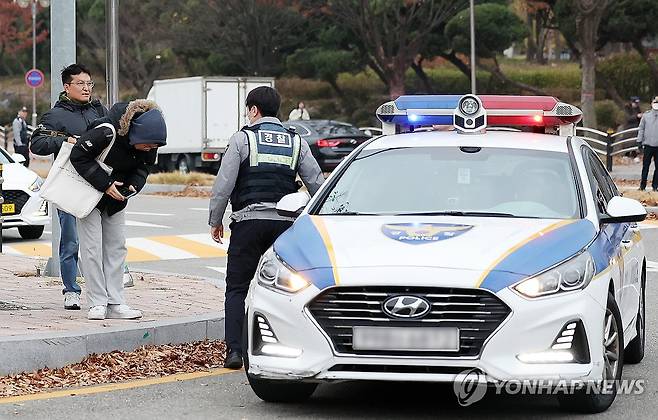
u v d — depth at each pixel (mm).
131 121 15625
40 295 19125
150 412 12195
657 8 82500
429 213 13117
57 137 16609
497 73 94625
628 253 13812
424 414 12195
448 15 89688
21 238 31781
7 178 30547
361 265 11430
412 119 15914
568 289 11352
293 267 11719
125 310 16188
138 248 29875
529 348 11125
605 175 15219
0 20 122375
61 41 21141
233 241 14398
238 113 65938
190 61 106688
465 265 11305
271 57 99125
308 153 14609
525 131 16203
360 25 89312
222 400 12805
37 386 13344
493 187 13383
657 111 42750
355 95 106812
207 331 16062
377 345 11219
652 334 17406
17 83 129375
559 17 83688
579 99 99125
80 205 15641
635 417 12031
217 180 14250
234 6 95875
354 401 12836
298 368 11414
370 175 13805
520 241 11820
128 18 104938
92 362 14367
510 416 12094
